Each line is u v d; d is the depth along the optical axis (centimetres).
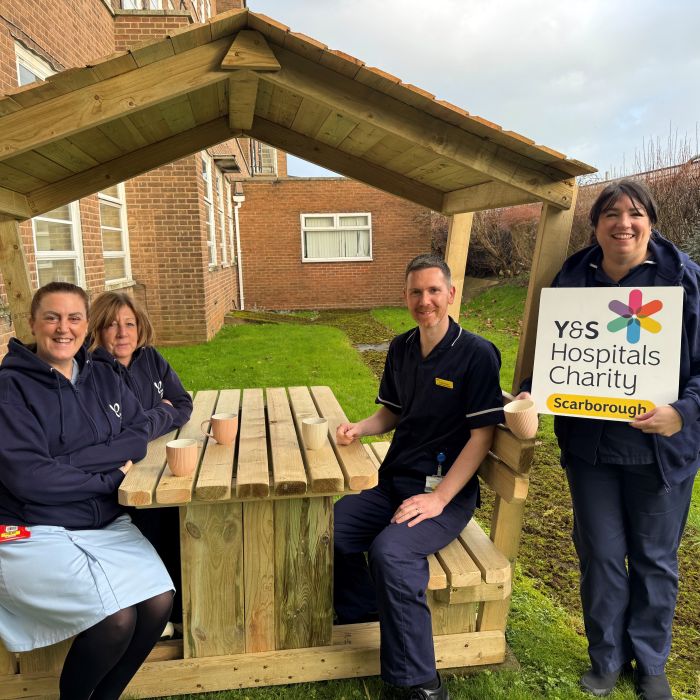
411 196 333
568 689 229
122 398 233
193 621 224
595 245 224
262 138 314
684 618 284
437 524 228
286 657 229
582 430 219
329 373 749
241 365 795
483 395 233
